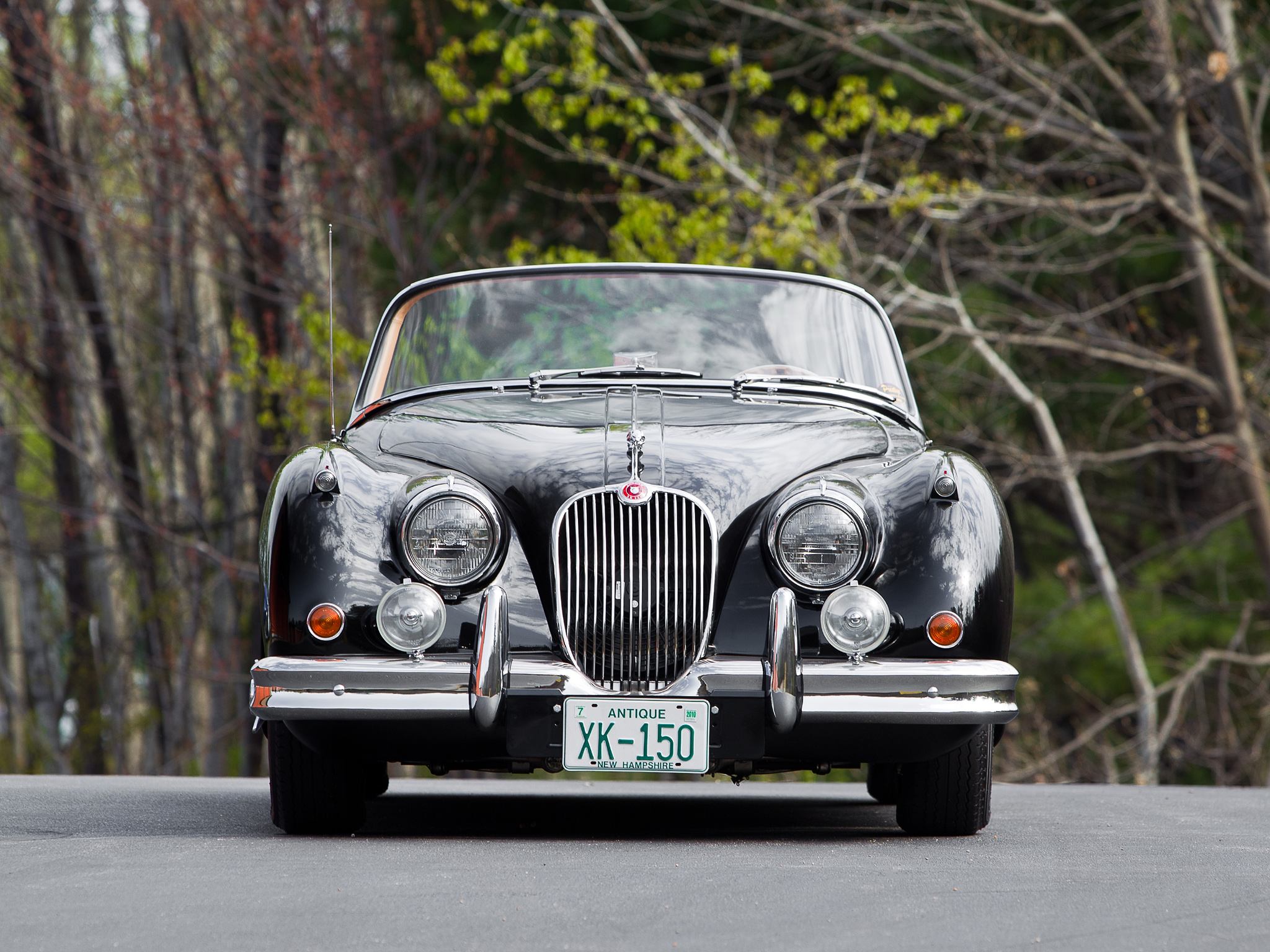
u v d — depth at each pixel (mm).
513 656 14938
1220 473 61312
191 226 64438
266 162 67500
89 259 70938
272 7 63031
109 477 71000
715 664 14867
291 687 14805
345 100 64625
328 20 62438
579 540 15102
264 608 15289
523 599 15094
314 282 64438
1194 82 54562
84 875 12680
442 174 66438
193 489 73750
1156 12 54562
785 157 59812
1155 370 57969
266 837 15938
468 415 17453
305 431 57844
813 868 13391
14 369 78125
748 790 27953
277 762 16078
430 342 20047
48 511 104938
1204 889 12531
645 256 52375
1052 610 57781
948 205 57062
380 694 14703
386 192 63781
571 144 53031
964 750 16312
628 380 19000
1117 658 55438
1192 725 60562
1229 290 61156
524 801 22703
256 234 64562
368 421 18422
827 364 19797
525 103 58406
